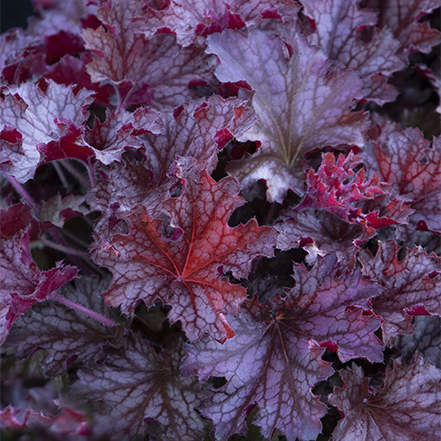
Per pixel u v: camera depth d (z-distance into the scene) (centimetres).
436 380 86
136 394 87
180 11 91
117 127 87
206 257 84
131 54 91
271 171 88
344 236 89
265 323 87
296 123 90
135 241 83
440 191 89
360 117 89
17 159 85
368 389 86
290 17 92
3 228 87
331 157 87
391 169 90
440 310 86
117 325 89
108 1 92
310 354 85
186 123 87
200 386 87
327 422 88
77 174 92
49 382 89
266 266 91
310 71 90
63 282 86
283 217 88
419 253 87
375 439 85
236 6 92
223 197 82
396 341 89
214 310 83
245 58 89
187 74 92
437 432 85
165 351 88
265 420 84
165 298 84
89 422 85
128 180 86
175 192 89
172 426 86
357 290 85
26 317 89
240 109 85
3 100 86
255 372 86
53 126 87
